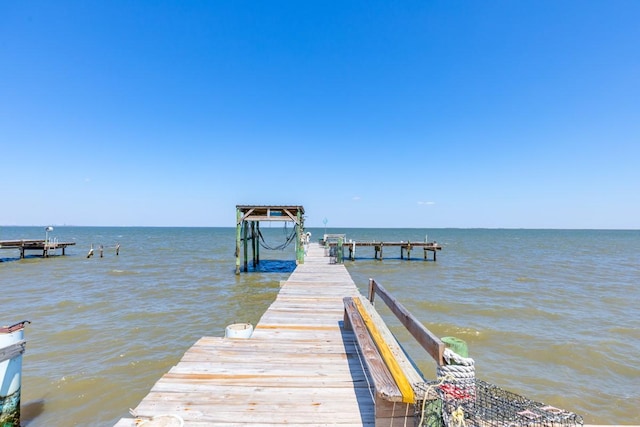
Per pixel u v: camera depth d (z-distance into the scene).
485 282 19.58
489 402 2.33
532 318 11.49
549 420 2.13
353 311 4.73
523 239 93.56
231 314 11.70
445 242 72.69
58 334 9.34
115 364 7.35
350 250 32.72
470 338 9.38
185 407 2.97
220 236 98.62
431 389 2.34
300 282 10.02
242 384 3.42
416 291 16.55
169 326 10.22
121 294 15.07
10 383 4.50
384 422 2.39
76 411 5.54
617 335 9.59
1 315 11.41
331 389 3.35
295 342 4.73
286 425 2.73
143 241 67.50
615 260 34.41
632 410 5.73
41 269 24.00
